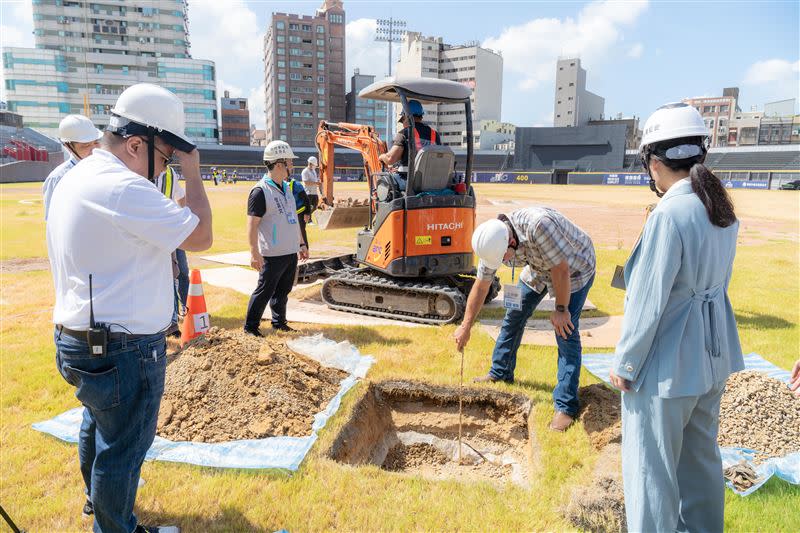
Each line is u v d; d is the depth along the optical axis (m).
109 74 96.00
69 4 93.88
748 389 4.21
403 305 7.39
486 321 7.17
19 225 17.27
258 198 5.75
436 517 3.11
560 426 4.13
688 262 2.33
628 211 27.52
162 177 5.47
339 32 119.12
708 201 2.33
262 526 3.02
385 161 7.19
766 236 17.47
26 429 4.04
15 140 59.22
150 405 2.44
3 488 3.32
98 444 2.42
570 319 4.20
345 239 15.97
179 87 96.19
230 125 118.75
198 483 3.37
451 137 124.94
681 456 2.69
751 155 71.81
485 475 4.25
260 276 5.95
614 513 3.04
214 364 4.34
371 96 7.96
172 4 98.75
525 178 78.31
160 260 2.43
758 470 3.53
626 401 2.56
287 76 111.56
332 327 6.73
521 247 4.04
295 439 3.83
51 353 5.67
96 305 2.27
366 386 4.74
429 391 4.84
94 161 2.34
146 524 3.00
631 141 111.94
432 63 125.38
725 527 3.03
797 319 7.29
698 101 131.88
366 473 3.52
